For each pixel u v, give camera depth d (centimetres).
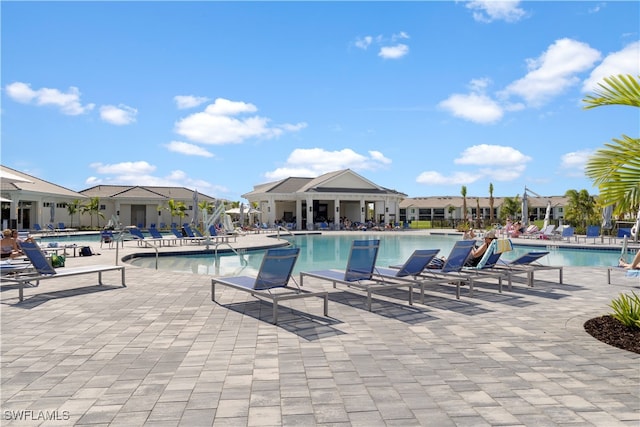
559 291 863
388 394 360
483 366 429
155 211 4984
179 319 628
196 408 333
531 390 368
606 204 532
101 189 4956
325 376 401
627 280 1004
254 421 311
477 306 721
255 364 435
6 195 3344
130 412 327
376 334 548
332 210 5172
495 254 908
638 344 499
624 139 490
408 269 774
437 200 7731
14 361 444
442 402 344
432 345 500
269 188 4722
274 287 679
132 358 454
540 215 7188
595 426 303
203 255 1902
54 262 1247
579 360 446
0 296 800
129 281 980
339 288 895
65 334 547
